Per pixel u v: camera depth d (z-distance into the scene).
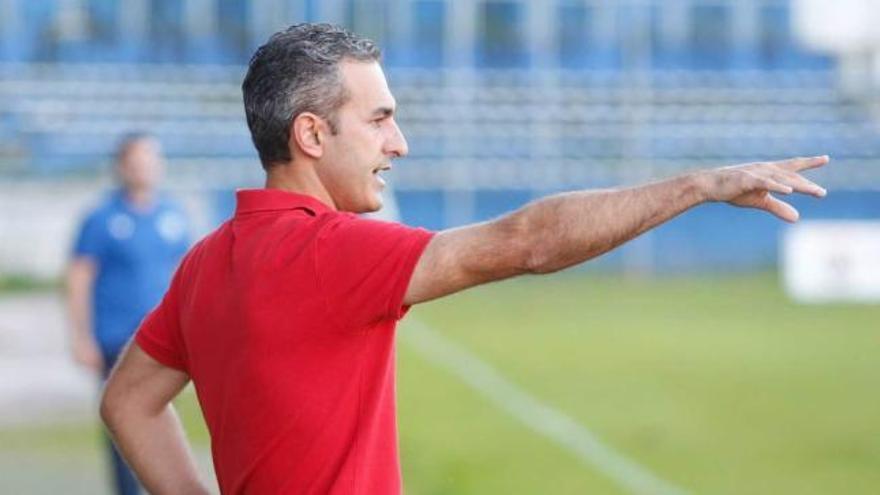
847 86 73.75
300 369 7.62
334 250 7.52
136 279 20.73
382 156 7.96
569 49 72.56
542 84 72.12
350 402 7.65
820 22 73.94
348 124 7.86
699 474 25.08
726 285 60.38
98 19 69.44
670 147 72.12
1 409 32.12
